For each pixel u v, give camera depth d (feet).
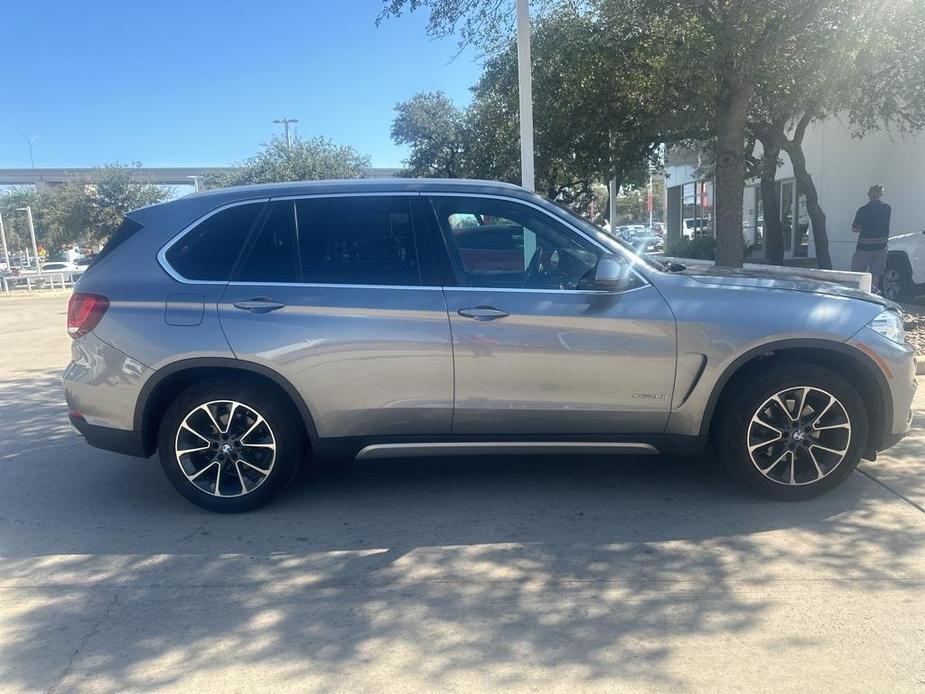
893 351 15.07
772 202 53.52
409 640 11.05
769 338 14.79
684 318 14.78
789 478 15.44
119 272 15.51
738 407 15.21
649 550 13.75
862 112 43.16
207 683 10.17
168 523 15.57
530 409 15.03
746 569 12.93
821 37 30.58
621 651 10.65
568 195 69.36
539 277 15.28
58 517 16.03
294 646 10.98
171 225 15.71
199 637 11.29
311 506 16.22
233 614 11.92
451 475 17.87
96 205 142.31
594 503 15.99
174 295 15.16
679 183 106.93
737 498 16.02
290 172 104.42
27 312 68.95
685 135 46.55
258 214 15.60
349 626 11.48
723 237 36.06
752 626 11.19
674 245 91.40
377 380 14.94
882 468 17.56
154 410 15.65
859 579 12.48
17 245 230.89
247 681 10.19
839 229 63.16
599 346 14.80
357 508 16.06
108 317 15.20
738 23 29.17
